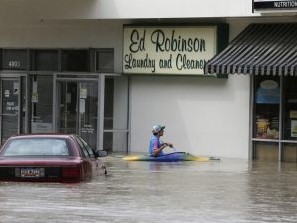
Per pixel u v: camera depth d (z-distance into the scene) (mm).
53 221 15664
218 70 32125
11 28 41000
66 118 37969
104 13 36344
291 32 32906
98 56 39031
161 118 37000
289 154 33500
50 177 20797
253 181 24781
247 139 34594
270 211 17672
